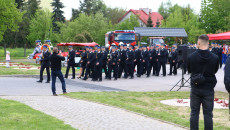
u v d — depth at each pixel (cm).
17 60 3903
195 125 580
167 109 958
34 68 2531
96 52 1827
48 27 5903
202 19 4481
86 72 1864
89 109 891
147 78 2030
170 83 1731
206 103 571
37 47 3581
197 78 563
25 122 678
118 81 1828
